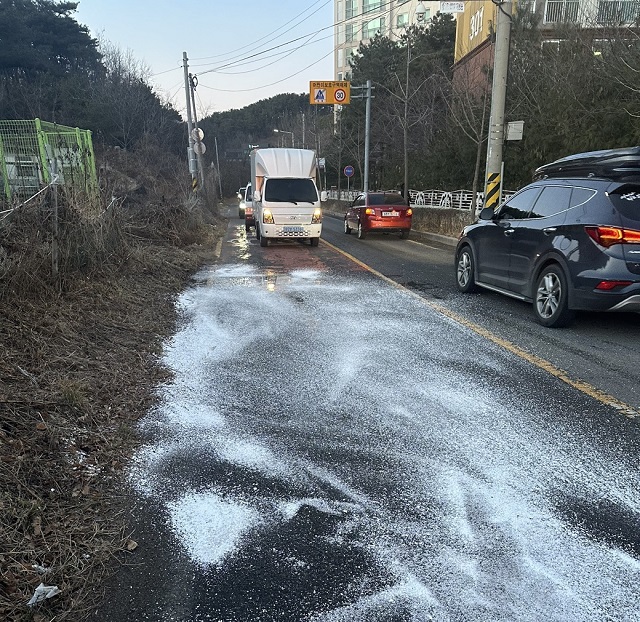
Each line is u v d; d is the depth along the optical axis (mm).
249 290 9227
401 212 18719
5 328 4820
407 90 26047
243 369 5191
